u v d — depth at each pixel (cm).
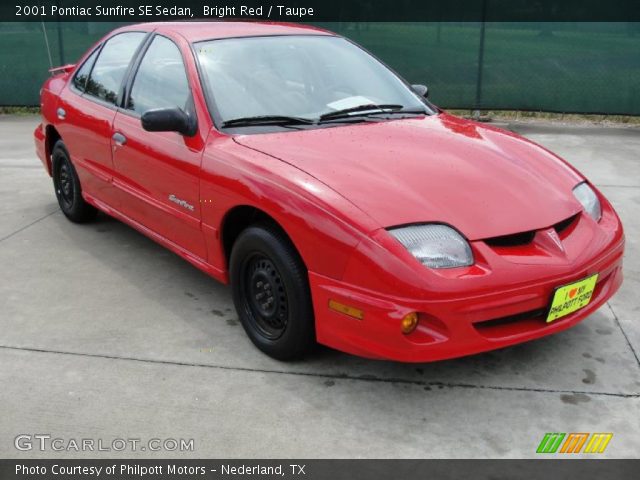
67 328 350
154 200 381
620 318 358
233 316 363
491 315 268
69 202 508
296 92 364
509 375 305
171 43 389
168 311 369
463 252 268
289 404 284
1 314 366
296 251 293
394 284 258
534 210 292
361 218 268
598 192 344
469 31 917
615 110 909
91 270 425
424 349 261
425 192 287
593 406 282
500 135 367
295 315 295
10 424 271
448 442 260
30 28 995
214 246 338
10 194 592
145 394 291
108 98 433
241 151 319
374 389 294
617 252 312
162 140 364
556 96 920
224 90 352
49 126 505
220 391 293
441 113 396
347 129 343
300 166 299
